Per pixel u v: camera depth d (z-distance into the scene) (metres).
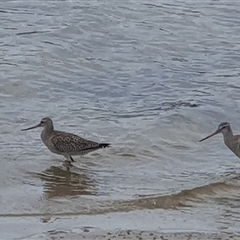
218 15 28.02
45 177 13.33
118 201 12.30
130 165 14.14
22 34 22.92
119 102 17.98
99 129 15.72
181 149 15.02
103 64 20.95
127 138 15.24
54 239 10.56
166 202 12.33
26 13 25.75
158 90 19.16
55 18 25.11
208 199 12.58
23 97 17.73
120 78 19.98
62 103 17.52
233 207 12.27
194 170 14.00
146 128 15.70
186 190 12.83
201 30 25.70
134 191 12.80
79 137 14.12
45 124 14.22
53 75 19.39
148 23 25.80
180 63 21.89
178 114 16.50
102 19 25.12
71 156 14.16
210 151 15.01
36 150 14.44
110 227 11.10
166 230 11.05
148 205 12.18
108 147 14.70
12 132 15.34
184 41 24.23
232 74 21.02
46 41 22.20
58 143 13.96
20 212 11.71
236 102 18.05
